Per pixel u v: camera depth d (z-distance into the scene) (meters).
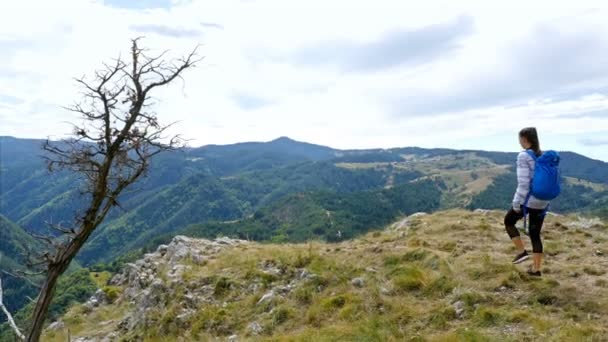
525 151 7.93
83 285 55.75
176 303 11.59
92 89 6.91
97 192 7.12
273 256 12.91
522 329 6.70
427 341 6.87
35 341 6.91
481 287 8.28
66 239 7.14
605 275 8.12
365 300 8.72
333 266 10.79
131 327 12.69
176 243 17.66
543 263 9.09
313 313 8.79
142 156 7.33
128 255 117.75
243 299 10.85
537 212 7.93
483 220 13.79
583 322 6.63
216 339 9.35
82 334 14.13
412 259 10.30
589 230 12.37
